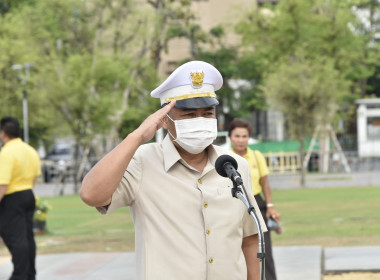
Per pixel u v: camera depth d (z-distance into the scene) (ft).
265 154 125.70
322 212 63.16
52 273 36.19
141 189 13.41
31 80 111.96
